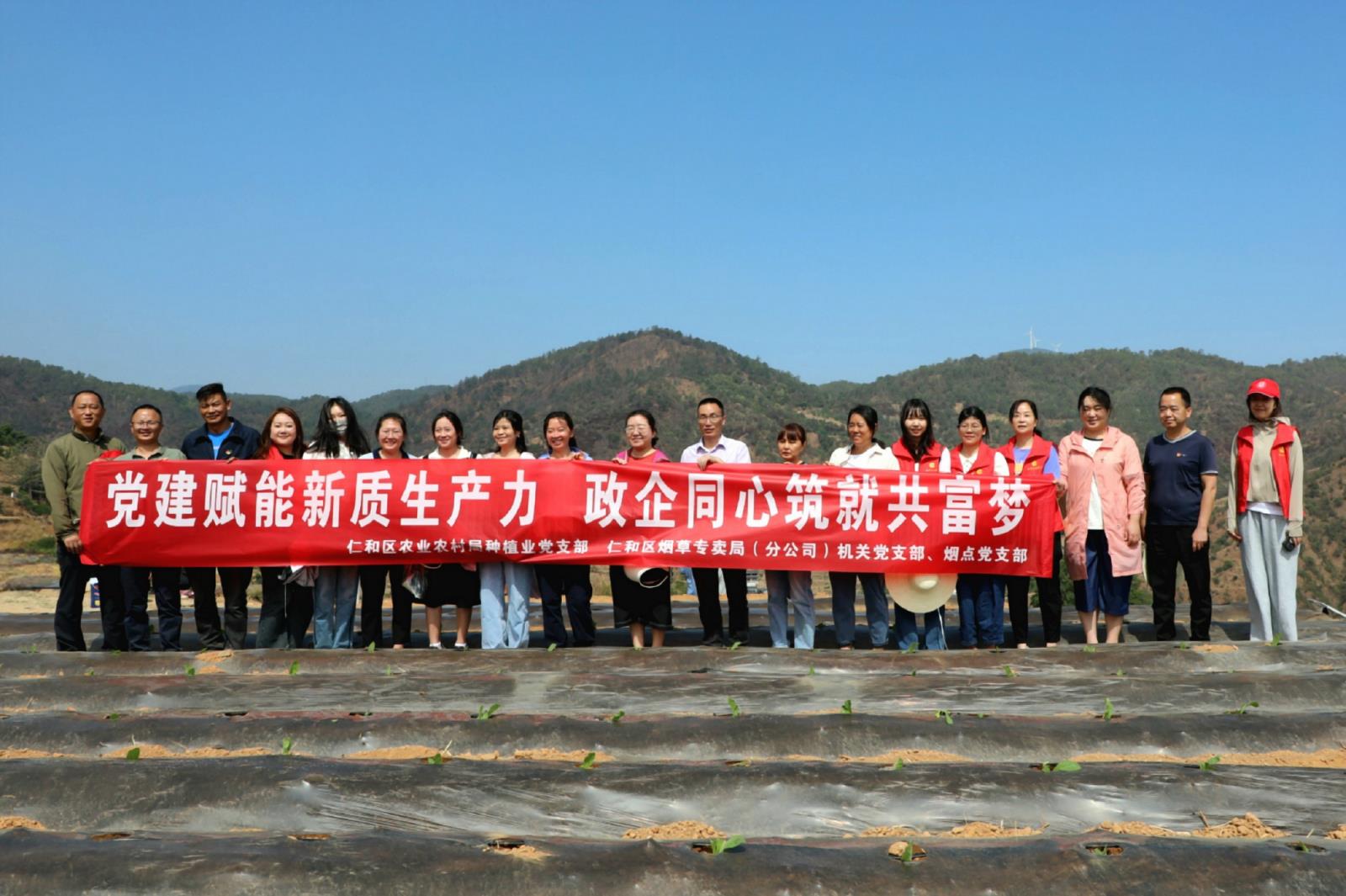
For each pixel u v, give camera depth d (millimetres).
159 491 8133
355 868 3725
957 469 8188
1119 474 7988
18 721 5762
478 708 6285
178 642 8367
